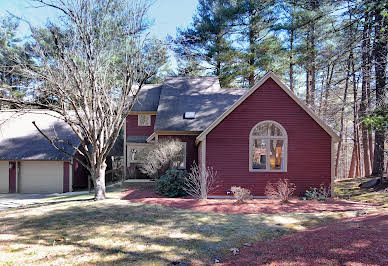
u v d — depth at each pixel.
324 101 22.92
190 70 24.89
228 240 6.54
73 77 11.23
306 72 25.66
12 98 11.73
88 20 11.54
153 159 15.43
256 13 23.91
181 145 16.14
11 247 6.15
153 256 5.59
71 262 5.29
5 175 19.58
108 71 13.52
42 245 6.27
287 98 12.52
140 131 20.48
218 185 12.41
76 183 20.66
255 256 5.34
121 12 12.28
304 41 21.91
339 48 14.16
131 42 12.28
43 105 11.49
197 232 7.18
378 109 10.09
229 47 24.78
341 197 12.33
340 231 6.30
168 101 18.86
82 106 11.97
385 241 5.24
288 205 10.45
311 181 12.38
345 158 31.45
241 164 12.48
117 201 11.62
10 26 11.77
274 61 23.41
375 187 13.18
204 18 25.36
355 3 12.84
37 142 20.22
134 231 7.29
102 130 12.26
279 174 12.41
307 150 12.41
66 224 8.08
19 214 9.72
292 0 19.69
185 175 13.84
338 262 4.55
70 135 20.48
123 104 12.24
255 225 7.78
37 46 11.28
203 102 18.73
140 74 12.77
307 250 5.29
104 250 5.94
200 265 5.12
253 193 12.38
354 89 18.73
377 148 15.82
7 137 20.64
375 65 13.05
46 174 19.53
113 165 24.94
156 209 9.92
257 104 12.52
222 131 12.52
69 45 11.90
